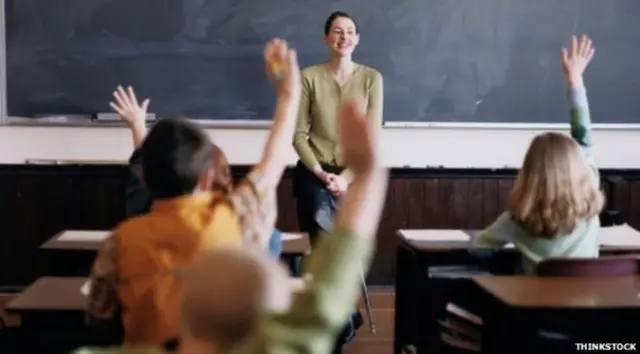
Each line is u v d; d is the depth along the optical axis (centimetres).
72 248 350
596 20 569
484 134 575
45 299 263
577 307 249
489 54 570
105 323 197
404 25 565
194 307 114
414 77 569
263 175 203
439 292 369
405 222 559
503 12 567
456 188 560
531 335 271
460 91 571
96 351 139
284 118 211
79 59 556
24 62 553
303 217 452
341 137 126
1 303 534
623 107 575
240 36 562
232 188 207
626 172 554
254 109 568
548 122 575
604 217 418
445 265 377
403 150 575
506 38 569
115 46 557
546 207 297
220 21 560
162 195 194
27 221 547
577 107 363
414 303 384
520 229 308
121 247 191
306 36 564
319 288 119
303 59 565
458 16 566
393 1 563
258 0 560
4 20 549
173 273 186
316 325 117
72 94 558
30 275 549
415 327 385
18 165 541
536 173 299
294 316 117
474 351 313
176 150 192
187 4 557
